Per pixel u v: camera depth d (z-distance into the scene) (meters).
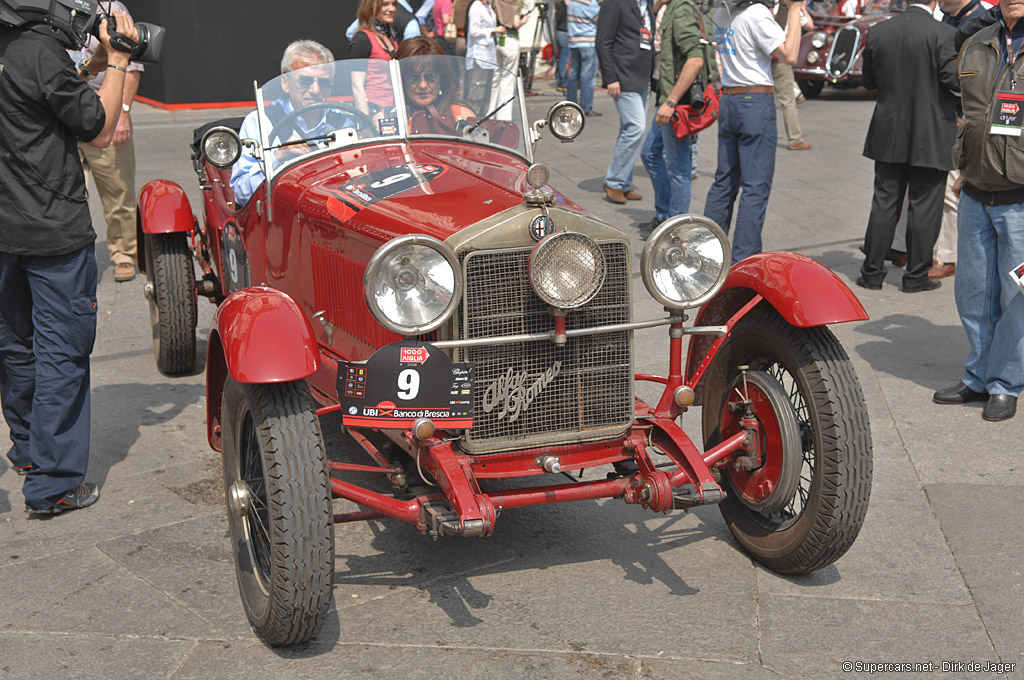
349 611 3.59
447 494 3.32
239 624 3.52
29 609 3.60
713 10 7.30
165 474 4.74
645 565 3.91
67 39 4.02
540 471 3.58
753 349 3.95
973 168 5.08
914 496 4.42
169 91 16.20
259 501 3.47
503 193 3.71
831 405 3.54
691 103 8.01
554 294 3.32
